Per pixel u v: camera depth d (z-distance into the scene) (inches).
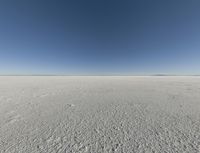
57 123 144.5
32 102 246.5
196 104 232.1
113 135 117.1
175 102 249.1
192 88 476.1
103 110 196.7
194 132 122.0
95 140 108.1
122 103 242.4
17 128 129.9
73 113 181.5
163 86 553.0
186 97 299.9
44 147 96.9
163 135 116.6
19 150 92.8
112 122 148.1
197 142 104.3
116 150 94.1
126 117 165.3
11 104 229.1
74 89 449.1
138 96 315.3
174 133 120.3
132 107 214.1
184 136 114.3
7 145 99.2
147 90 423.8
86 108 207.6
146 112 186.4
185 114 175.9
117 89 451.5
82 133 120.6
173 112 185.5
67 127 133.9
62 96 312.7
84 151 92.7
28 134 117.4
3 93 350.3
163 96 314.2
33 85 582.2
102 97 301.7
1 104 228.5
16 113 178.5
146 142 104.9
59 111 190.4
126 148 96.6
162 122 147.6
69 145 100.1
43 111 189.5
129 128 131.8
